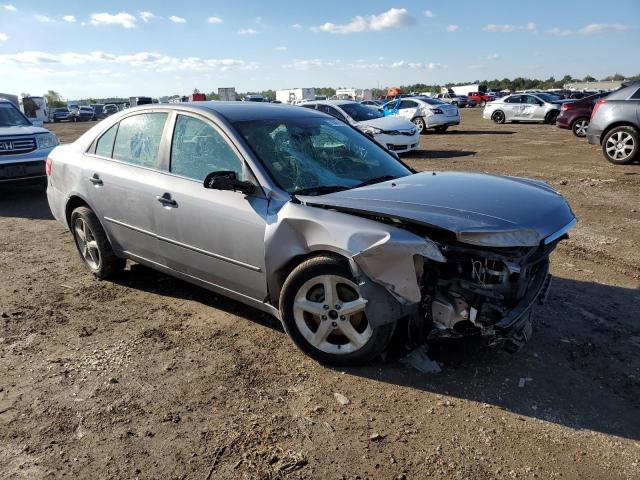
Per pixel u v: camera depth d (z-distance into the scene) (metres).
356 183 3.82
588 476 2.46
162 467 2.55
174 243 4.08
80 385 3.26
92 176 4.74
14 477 2.49
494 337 3.00
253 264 3.56
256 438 2.74
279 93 55.12
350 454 2.62
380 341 3.19
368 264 2.98
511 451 2.63
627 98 11.30
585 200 8.12
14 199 9.56
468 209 3.07
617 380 3.23
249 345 3.72
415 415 2.92
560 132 21.02
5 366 3.50
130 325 4.09
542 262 3.54
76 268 5.46
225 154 3.79
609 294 4.52
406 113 22.56
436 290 3.11
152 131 4.39
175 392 3.16
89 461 2.60
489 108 28.05
